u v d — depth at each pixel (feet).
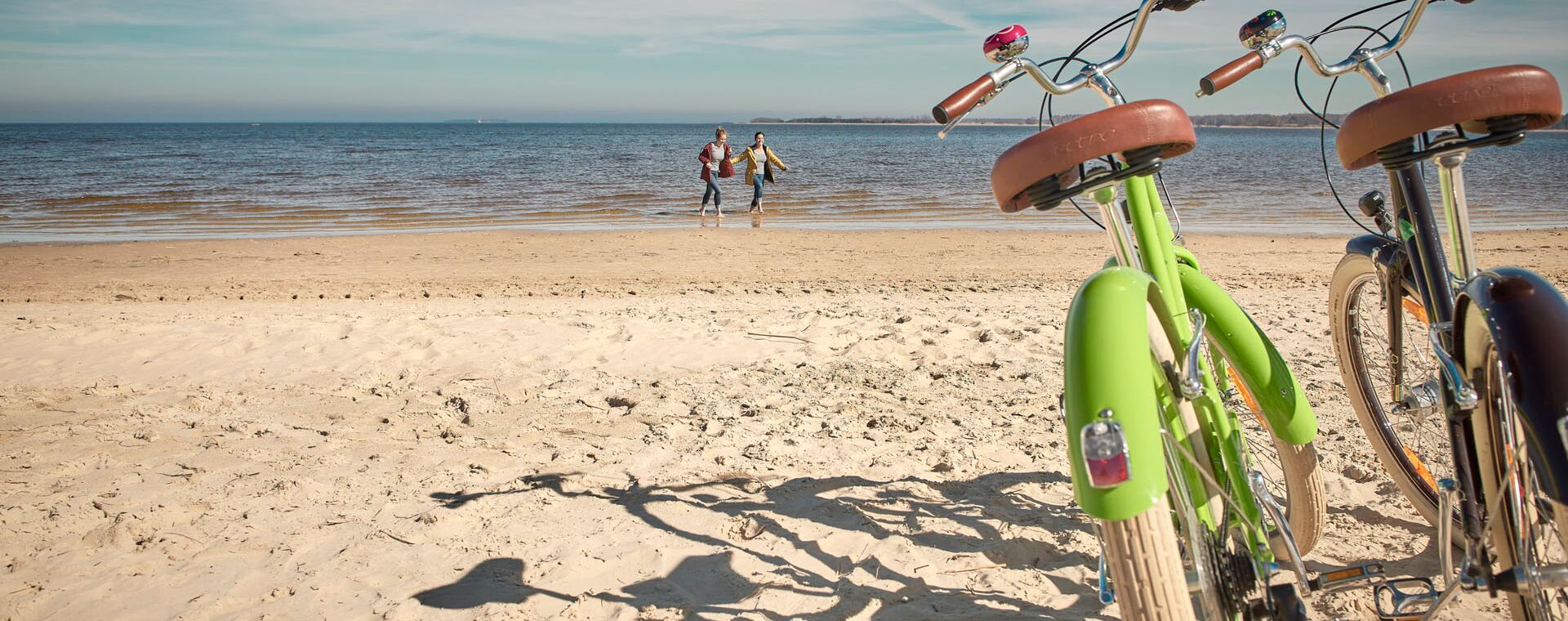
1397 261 8.82
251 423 16.02
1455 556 9.87
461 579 10.32
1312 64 8.18
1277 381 7.79
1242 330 7.72
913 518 11.64
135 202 74.69
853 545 10.94
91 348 21.43
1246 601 6.47
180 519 11.97
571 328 23.17
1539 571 6.08
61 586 10.28
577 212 65.51
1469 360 6.75
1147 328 5.73
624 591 10.01
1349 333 10.41
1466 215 7.06
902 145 292.81
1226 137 488.85
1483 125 6.69
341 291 32.91
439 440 15.08
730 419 15.84
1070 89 7.76
